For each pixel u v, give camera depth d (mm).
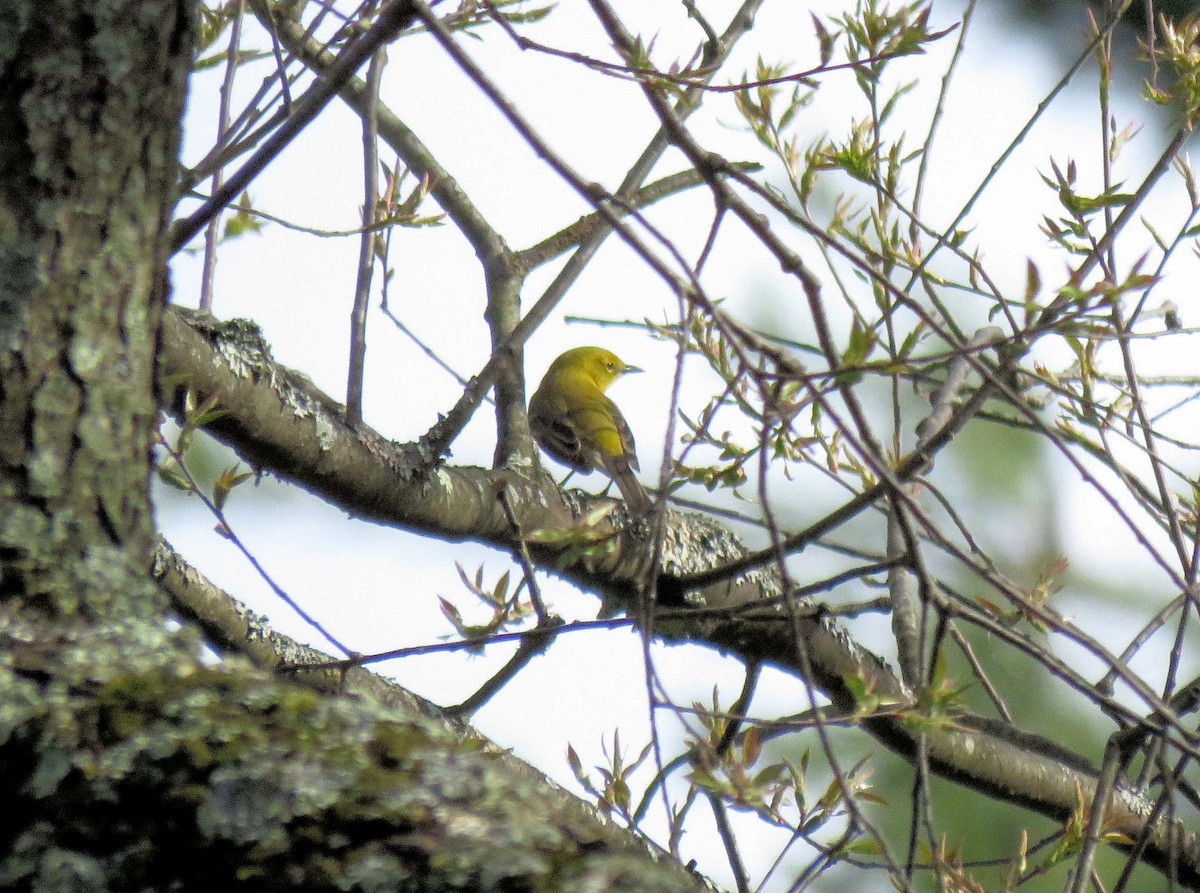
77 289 4203
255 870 3283
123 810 3387
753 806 5422
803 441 7023
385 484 6758
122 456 4258
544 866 3246
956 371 8375
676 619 6938
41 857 3340
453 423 6922
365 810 3355
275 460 6602
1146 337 6227
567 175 4023
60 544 4039
